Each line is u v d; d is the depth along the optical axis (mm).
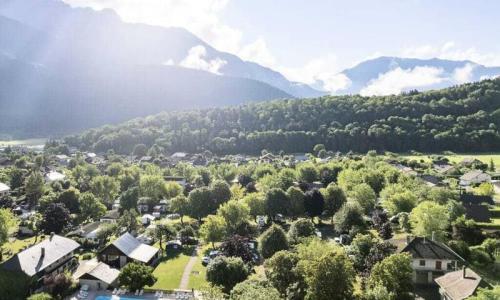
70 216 126062
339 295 61344
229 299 62156
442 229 99250
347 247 91562
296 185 163750
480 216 114938
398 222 119625
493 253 90875
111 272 84812
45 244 88938
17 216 132875
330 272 61625
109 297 77312
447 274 74062
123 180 183000
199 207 132875
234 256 87250
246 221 117188
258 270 88562
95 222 126688
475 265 88312
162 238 116125
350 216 112125
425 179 174750
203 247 109938
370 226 120500
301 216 136000
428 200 128125
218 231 104375
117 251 93688
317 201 129625
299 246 82812
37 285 78812
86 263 96000
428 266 82688
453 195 135875
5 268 77625
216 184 140500
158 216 144000
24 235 119000
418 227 98688
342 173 172750
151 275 81812
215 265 76438
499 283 80062
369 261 79312
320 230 122625
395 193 131375
